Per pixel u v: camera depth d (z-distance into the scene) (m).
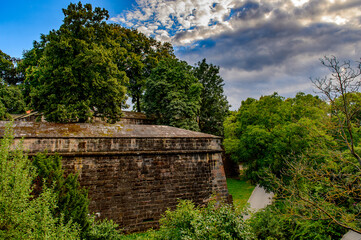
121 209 15.02
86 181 14.79
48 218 7.30
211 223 7.93
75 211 10.05
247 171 23.25
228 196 18.12
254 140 20.45
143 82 35.50
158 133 17.78
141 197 15.69
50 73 19.70
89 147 15.45
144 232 14.98
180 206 10.20
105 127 17.08
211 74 37.22
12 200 6.59
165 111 28.36
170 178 16.81
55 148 14.73
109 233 10.55
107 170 15.43
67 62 20.25
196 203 16.97
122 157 15.99
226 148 28.53
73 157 14.91
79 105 19.55
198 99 29.77
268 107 22.73
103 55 20.94
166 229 8.95
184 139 18.06
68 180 11.04
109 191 15.10
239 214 8.47
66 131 15.57
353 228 7.54
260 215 11.59
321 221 9.68
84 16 23.42
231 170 37.53
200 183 17.55
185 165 17.52
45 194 7.52
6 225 6.45
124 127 17.75
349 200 9.68
